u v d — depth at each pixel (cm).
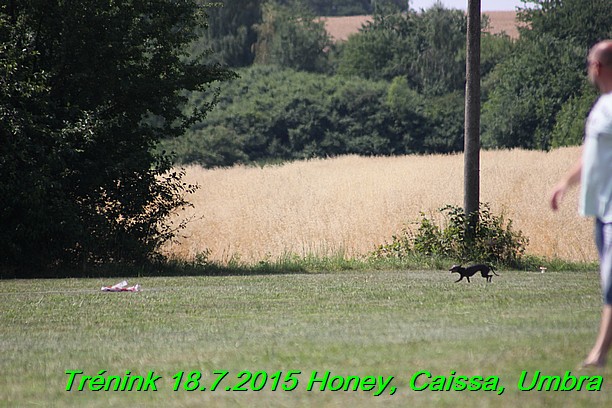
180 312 4034
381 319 3531
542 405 1927
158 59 7900
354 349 2662
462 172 16762
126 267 7325
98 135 7338
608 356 2408
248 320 3656
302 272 7106
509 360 2383
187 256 8412
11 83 6894
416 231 8988
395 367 2352
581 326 3083
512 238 7544
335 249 8306
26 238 7050
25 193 6788
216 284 5653
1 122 6812
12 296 4978
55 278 6719
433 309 3916
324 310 3988
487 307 3956
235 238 9531
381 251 7756
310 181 16950
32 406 2103
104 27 7425
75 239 7181
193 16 8069
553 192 2356
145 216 7750
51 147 7056
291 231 9538
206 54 8238
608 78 2312
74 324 3681
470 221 7562
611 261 2208
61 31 7338
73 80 7394
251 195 14250
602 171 2253
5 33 7250
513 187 13412
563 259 7994
